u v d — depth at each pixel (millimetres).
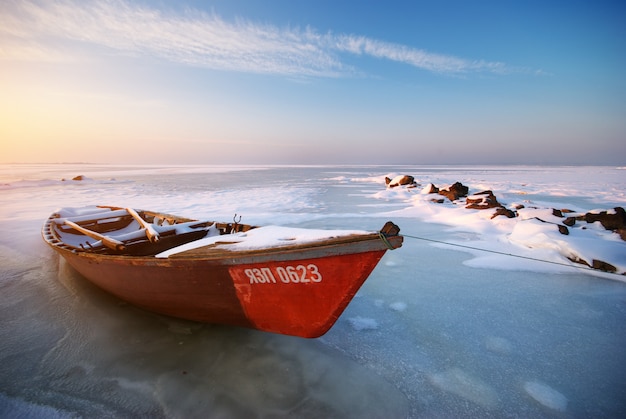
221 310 2865
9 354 2816
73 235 5434
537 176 29578
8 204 11523
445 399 2314
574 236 5473
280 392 2373
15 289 4137
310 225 7984
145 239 4398
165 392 2371
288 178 28047
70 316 3463
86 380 2498
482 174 34438
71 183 21031
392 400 2303
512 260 5172
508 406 2244
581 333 3123
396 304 3742
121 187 18703
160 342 2996
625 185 18859
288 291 2475
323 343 2988
